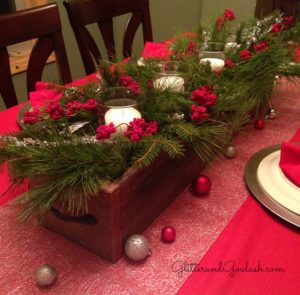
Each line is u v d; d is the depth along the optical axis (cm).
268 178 74
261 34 108
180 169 71
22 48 218
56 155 55
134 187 58
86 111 68
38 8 122
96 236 58
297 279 55
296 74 103
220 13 131
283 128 102
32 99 82
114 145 58
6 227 65
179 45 108
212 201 73
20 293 54
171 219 68
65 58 133
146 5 166
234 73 89
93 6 140
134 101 68
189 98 72
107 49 151
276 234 64
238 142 94
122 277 56
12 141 59
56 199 54
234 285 54
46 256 60
